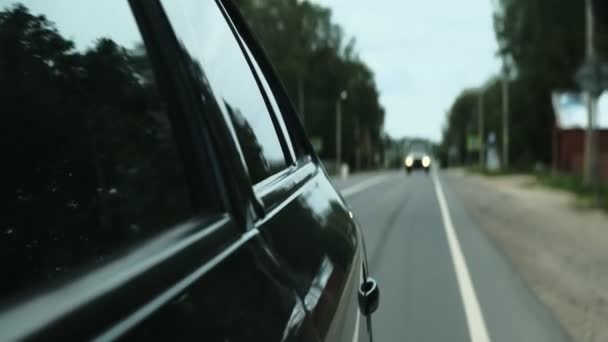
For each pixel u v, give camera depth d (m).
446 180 52.66
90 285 0.96
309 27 100.94
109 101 1.36
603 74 21.27
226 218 1.54
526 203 24.30
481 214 19.22
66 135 1.21
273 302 1.51
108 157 1.29
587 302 7.62
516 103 70.94
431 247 11.95
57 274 1.03
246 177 1.78
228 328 1.22
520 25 61.72
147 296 1.04
